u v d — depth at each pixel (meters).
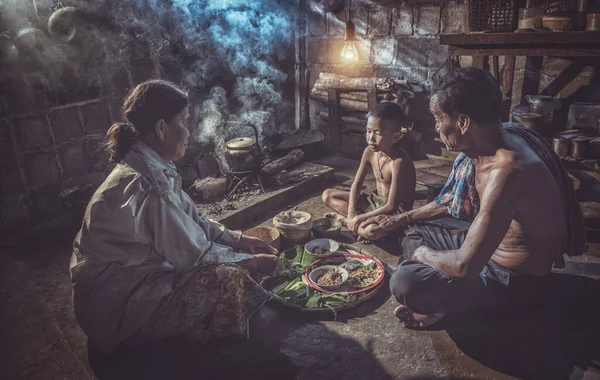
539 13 4.06
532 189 2.08
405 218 2.99
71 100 4.21
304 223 3.55
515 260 2.36
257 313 2.78
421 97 5.33
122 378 2.32
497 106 2.04
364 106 5.56
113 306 2.24
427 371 2.28
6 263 3.52
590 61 4.46
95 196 2.17
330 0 5.43
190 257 2.28
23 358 2.51
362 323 2.66
